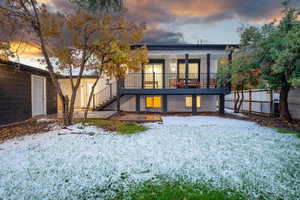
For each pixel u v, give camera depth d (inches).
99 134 197.6
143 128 232.7
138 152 138.3
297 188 85.0
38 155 130.3
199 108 450.9
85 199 76.0
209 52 378.3
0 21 199.2
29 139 174.4
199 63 451.5
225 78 362.6
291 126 249.1
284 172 103.0
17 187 85.4
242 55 337.1
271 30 298.4
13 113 260.2
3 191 82.0
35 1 200.5
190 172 103.1
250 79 334.0
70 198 76.7
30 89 303.6
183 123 273.6
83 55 240.5
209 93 376.5
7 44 212.4
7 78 250.5
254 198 77.0
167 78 459.5
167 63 456.8
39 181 91.4
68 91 494.0
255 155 131.7
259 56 305.3
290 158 125.3
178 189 84.0
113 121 276.1
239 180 93.4
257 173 101.6
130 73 423.5
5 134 194.7
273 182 91.1
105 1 213.6
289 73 261.1
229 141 170.9
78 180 92.6
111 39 237.0
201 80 449.7
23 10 201.3
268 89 320.2
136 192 81.5
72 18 224.4
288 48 233.5
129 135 194.5
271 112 357.7
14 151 138.8
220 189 84.5
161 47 378.6
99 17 227.0
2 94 241.0
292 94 318.0
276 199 76.4
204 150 143.8
